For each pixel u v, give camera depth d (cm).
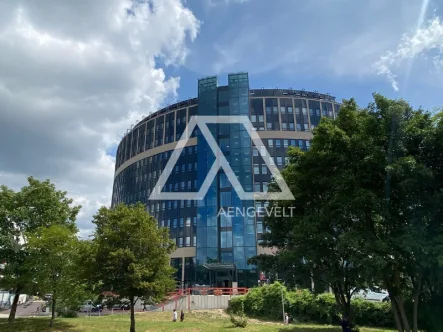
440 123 1437
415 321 1590
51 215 2477
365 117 1677
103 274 1978
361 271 1556
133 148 8919
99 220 2147
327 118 1873
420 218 1454
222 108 7056
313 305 3062
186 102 8181
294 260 1838
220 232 6288
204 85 7300
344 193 1542
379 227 1605
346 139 1611
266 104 7344
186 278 6600
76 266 2083
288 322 3000
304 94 7706
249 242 6131
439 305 1673
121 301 2119
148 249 2103
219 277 6075
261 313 3253
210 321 3031
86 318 2861
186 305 3697
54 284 2156
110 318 3009
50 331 2144
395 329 2628
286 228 2073
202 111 7119
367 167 1530
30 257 2177
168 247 2216
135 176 8500
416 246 1343
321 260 1812
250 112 7256
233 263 5619
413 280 1634
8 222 2369
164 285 2072
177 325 2503
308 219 1689
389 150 1506
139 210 2188
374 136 1591
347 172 1561
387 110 1565
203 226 6406
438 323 1670
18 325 2252
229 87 7156
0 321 2372
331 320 2956
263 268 2125
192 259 6731
